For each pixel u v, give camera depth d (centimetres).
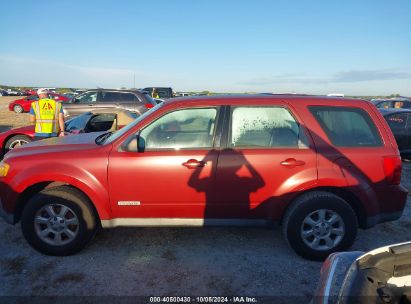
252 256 356
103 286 301
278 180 335
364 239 400
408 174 729
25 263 339
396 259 166
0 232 410
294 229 338
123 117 705
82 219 342
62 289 296
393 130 843
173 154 336
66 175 332
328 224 338
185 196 340
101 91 1272
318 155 335
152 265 336
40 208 341
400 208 349
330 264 193
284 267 336
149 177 336
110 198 339
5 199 344
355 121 348
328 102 349
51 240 349
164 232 410
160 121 343
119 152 338
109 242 383
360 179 335
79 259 347
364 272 163
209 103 345
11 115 2116
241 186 337
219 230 418
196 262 343
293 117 344
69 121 713
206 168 334
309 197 334
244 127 343
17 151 364
